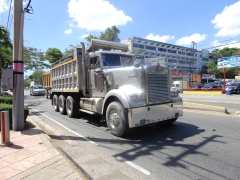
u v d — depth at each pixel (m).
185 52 75.50
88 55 7.67
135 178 3.47
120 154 4.62
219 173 3.56
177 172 3.65
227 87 25.62
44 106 15.44
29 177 3.41
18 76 6.61
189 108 10.57
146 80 5.72
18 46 6.60
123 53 7.96
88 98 8.14
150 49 63.62
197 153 4.51
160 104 6.00
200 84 34.31
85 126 7.73
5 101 9.48
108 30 29.86
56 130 7.13
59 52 36.41
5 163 3.97
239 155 4.32
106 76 7.02
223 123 7.14
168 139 5.61
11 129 6.84
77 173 3.54
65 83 10.38
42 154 4.42
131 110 5.43
